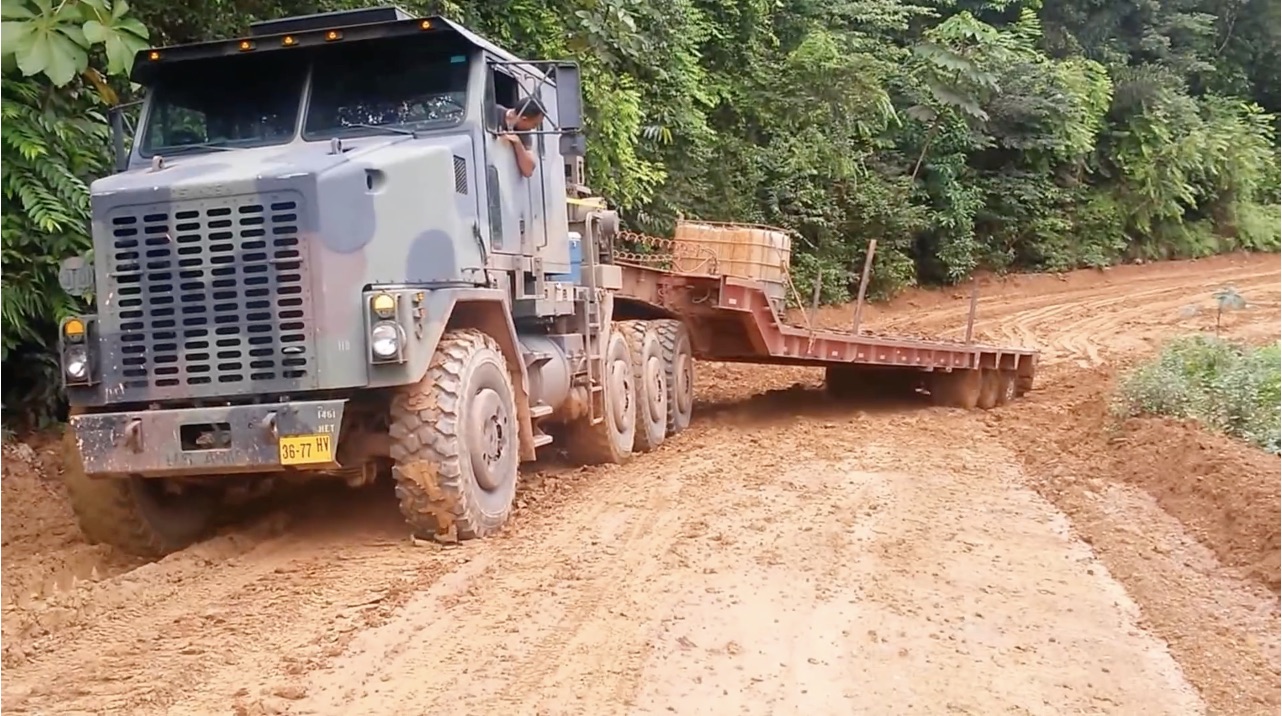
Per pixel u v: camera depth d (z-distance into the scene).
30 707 4.59
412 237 7.00
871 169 26.69
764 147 24.14
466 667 5.02
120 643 5.31
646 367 11.07
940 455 10.27
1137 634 5.76
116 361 6.69
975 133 29.11
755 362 13.36
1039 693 4.98
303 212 6.54
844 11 26.36
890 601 6.04
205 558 6.75
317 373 6.55
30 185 8.62
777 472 9.30
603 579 6.28
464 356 7.09
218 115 7.83
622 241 17.97
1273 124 38.38
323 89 7.87
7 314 8.74
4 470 8.62
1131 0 34.22
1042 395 15.38
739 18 23.95
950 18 27.97
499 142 8.15
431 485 6.81
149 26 10.26
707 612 5.76
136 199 6.66
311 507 8.02
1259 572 6.68
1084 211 31.30
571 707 4.62
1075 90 30.00
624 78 17.03
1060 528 7.74
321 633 5.41
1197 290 27.47
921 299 27.33
